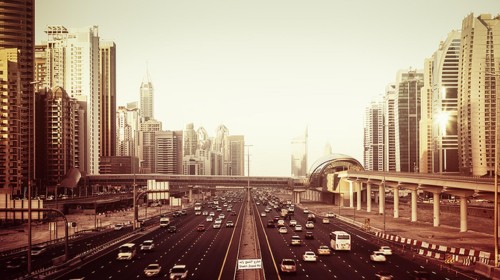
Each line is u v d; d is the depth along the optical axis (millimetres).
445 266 88062
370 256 96562
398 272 82188
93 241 136375
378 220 197375
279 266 89438
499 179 140625
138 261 97062
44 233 163375
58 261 90312
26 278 76562
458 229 159375
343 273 81938
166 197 165375
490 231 154375
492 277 76812
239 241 127062
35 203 88938
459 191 151750
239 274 80438
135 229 160500
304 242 126812
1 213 89312
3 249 125000
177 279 74625
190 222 193875
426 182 169750
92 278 79125
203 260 96750
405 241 119188
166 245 122500
